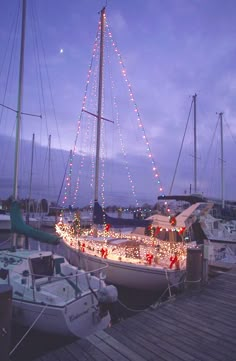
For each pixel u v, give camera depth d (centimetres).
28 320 557
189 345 418
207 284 728
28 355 529
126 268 821
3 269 634
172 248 871
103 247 923
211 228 1412
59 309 529
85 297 568
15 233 806
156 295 817
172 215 977
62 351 397
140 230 1185
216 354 396
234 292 664
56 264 712
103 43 1169
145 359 380
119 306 761
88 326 564
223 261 1057
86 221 1496
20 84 936
